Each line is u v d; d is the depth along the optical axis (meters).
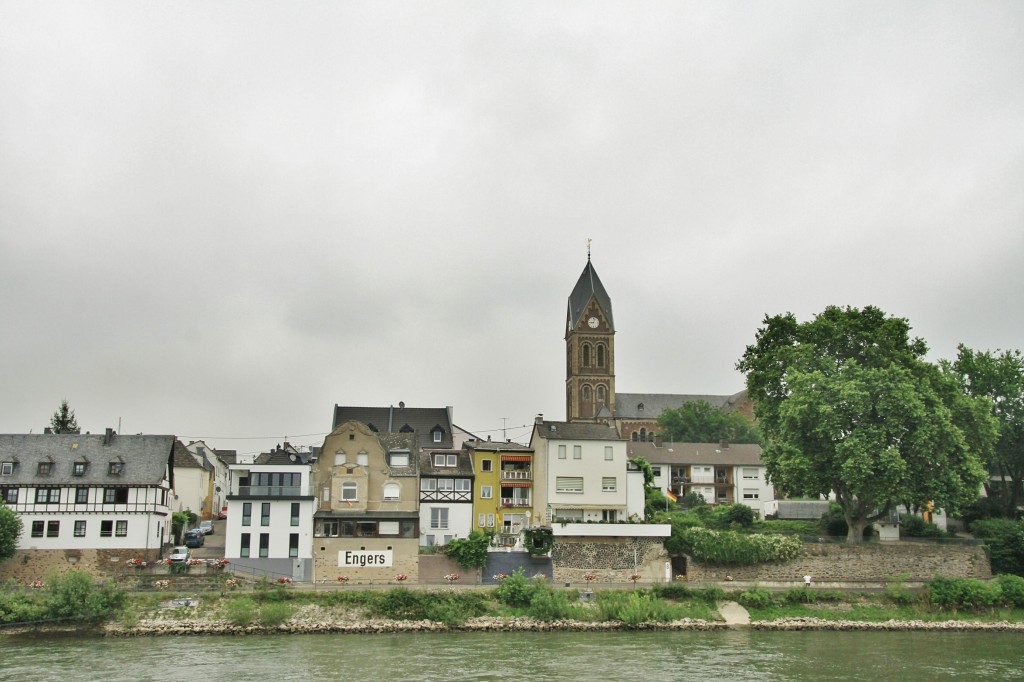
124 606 63.62
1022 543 76.25
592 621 65.75
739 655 56.41
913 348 87.81
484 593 67.06
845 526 85.81
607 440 88.50
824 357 82.81
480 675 49.97
